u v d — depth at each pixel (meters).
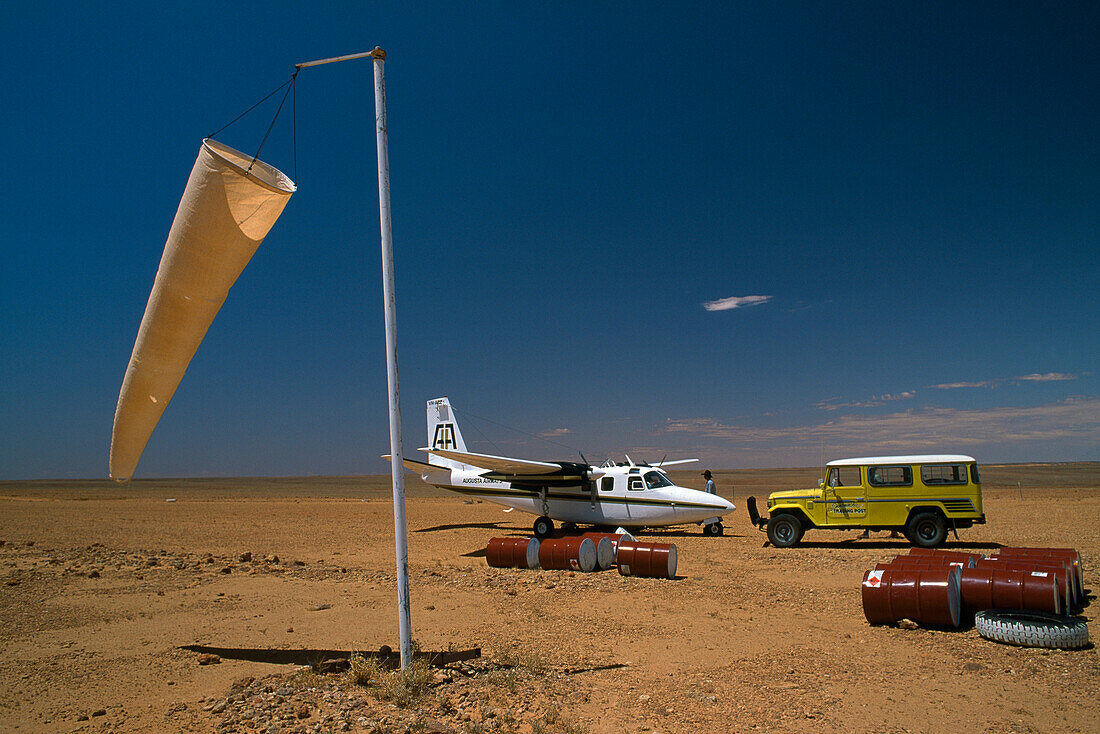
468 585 12.20
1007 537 17.88
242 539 20.36
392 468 6.64
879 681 6.59
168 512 32.38
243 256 6.93
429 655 7.54
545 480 21.14
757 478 91.75
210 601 10.73
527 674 6.84
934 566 10.08
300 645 8.06
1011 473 86.88
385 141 6.77
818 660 7.39
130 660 7.42
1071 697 6.04
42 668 7.12
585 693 6.27
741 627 9.00
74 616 9.63
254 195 6.59
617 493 20.42
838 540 18.48
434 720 5.52
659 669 7.09
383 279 6.71
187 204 6.55
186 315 6.90
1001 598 8.34
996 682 6.50
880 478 16.61
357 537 20.98
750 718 5.61
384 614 9.80
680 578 12.89
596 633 8.69
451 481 23.30
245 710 5.77
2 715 5.77
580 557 13.65
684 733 5.28
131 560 15.29
